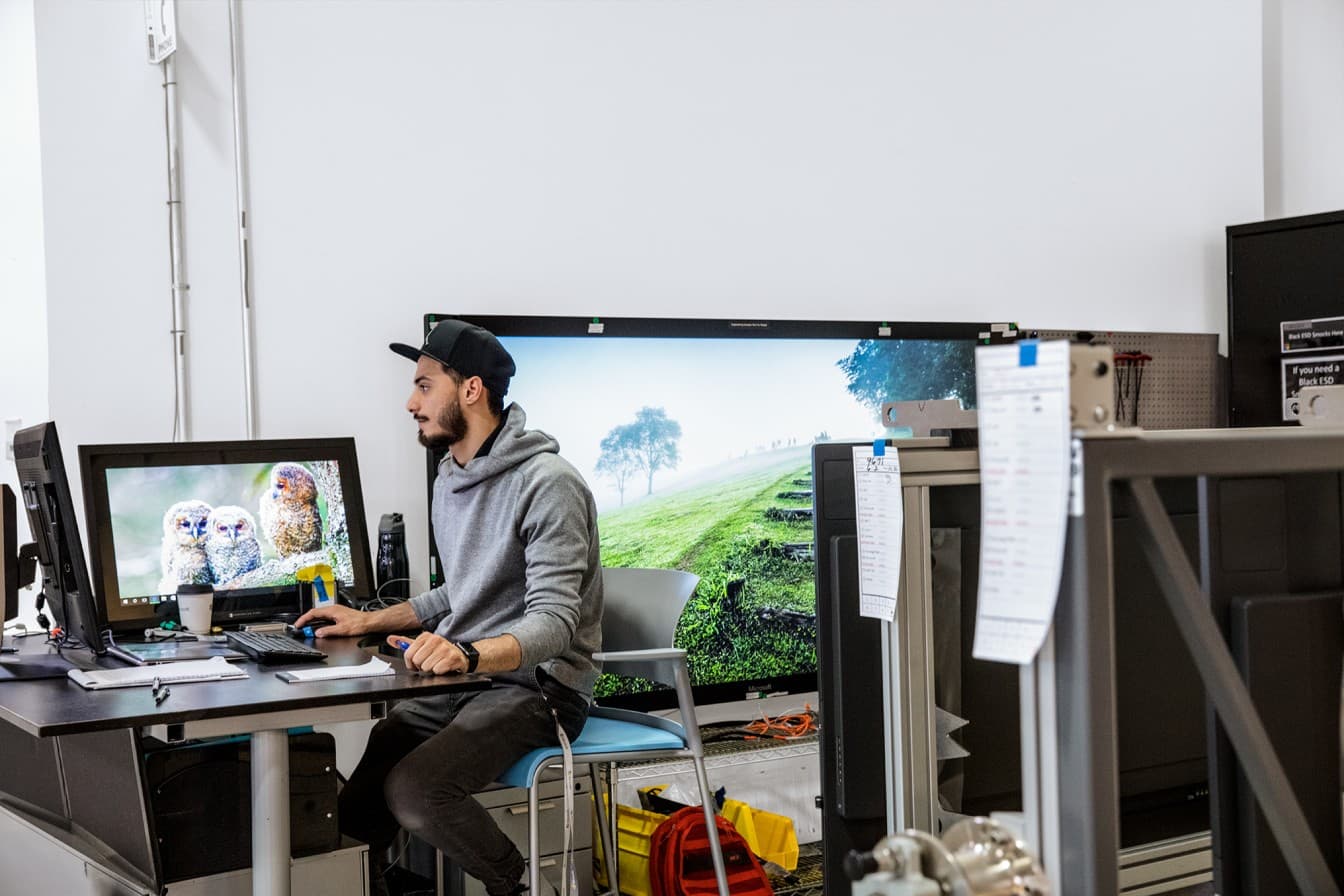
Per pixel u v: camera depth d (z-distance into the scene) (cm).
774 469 402
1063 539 93
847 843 170
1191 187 498
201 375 333
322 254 348
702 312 402
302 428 345
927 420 172
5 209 343
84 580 245
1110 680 93
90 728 184
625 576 290
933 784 163
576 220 382
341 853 238
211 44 334
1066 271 471
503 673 263
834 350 413
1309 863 101
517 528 267
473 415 278
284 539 308
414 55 360
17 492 350
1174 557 97
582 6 383
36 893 263
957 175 448
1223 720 101
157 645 270
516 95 374
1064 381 93
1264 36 529
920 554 161
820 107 422
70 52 318
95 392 321
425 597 291
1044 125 466
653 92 394
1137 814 152
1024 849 92
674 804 337
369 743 280
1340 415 139
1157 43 491
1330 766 108
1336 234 458
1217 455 100
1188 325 498
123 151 324
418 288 360
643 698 381
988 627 98
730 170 407
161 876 222
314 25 347
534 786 243
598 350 375
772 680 402
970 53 450
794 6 417
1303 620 107
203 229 333
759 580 399
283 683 217
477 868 245
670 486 386
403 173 358
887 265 434
